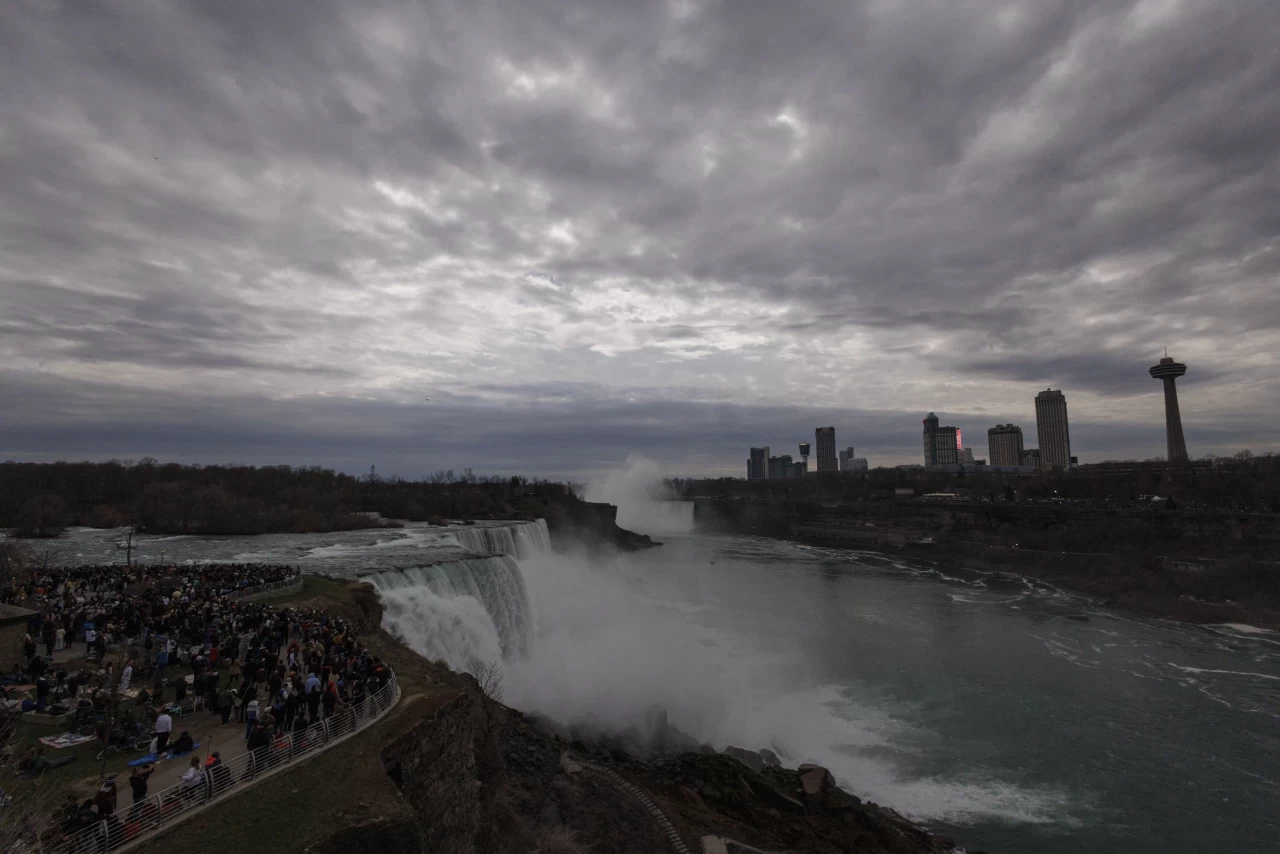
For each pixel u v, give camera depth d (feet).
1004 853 103.65
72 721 69.31
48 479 350.43
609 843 88.63
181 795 56.85
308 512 337.11
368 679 83.25
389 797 61.98
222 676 88.43
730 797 106.73
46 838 48.62
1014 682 179.22
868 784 123.75
